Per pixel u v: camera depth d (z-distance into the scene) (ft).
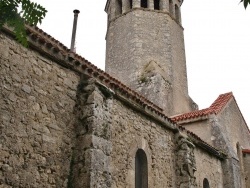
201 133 53.93
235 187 47.39
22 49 23.79
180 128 39.22
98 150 25.09
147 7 74.84
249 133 66.08
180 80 70.64
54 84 25.70
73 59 27.58
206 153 45.32
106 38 78.13
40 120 23.58
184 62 74.49
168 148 36.58
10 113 21.54
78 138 25.72
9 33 22.90
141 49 68.95
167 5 75.46
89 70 28.96
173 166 36.55
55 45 25.99
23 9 7.50
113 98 30.35
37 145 22.77
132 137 31.50
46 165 23.02
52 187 23.06
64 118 25.64
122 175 28.91
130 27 71.87
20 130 21.88
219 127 52.90
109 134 26.89
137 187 31.53
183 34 78.43
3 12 7.59
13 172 20.65
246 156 58.59
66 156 24.79
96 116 26.11
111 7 79.05
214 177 45.60
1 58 22.03
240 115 64.13
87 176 23.80
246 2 7.57
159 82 63.46
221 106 57.47
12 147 21.02
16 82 22.61
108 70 71.61
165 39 71.05
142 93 63.46
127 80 67.00
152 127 34.96
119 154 29.19
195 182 36.68
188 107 70.59
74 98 27.14
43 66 25.20
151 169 32.78
